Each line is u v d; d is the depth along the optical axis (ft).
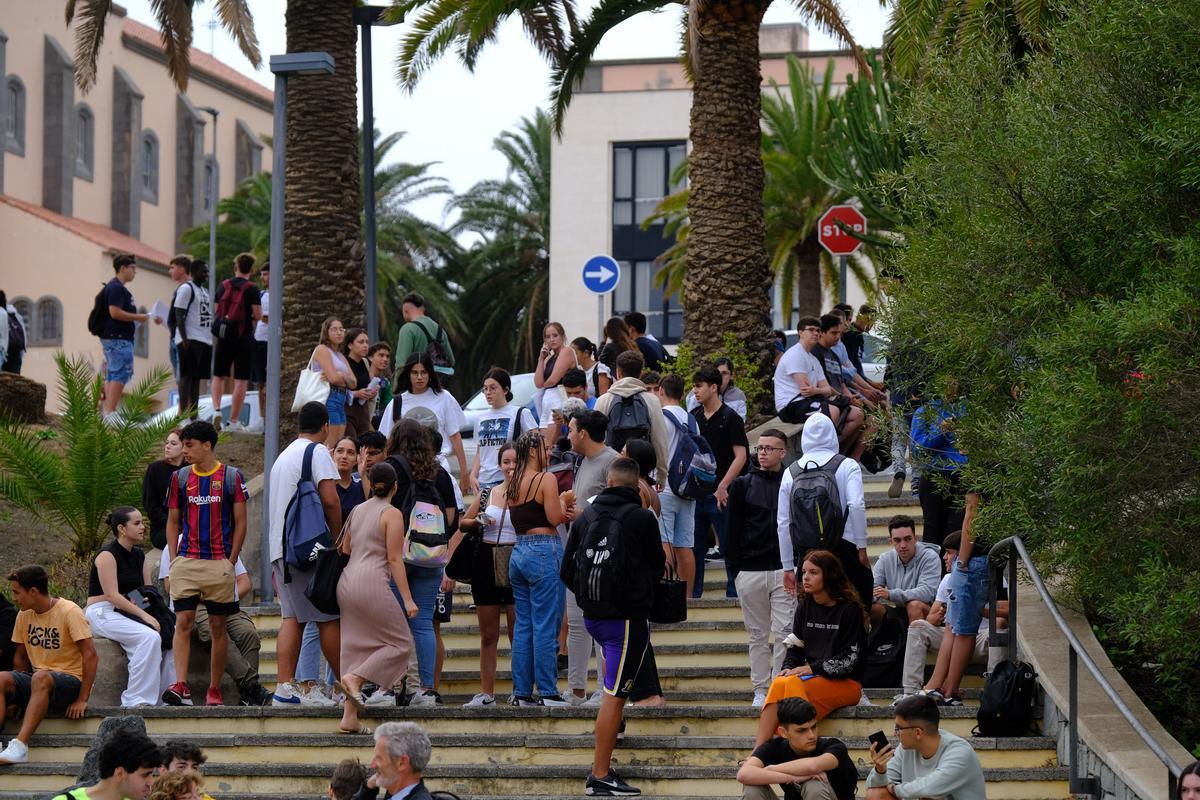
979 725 36.86
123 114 220.43
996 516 36.29
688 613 46.14
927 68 42.22
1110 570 34.27
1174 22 34.45
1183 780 27.12
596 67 180.75
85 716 42.24
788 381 53.26
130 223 220.02
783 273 127.75
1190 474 33.09
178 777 27.25
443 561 40.45
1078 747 34.30
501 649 45.68
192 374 70.44
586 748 37.70
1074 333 33.27
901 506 52.01
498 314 181.16
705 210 65.82
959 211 39.32
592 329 178.91
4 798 38.42
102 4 89.30
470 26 72.64
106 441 54.90
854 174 83.87
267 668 47.21
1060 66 38.45
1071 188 37.09
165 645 44.86
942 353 38.93
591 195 180.24
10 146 201.57
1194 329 31.89
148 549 55.42
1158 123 33.45
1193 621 32.58
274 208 53.21
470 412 70.38
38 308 193.57
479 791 36.91
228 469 43.37
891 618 41.09
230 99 247.70
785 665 37.01
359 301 69.87
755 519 39.70
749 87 66.39
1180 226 35.37
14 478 55.01
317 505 40.91
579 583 35.94
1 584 53.42
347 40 70.49
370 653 39.04
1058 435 33.12
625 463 36.50
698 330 65.41
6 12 201.57
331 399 53.11
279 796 37.29
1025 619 39.06
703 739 37.19
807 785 31.60
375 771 28.66
